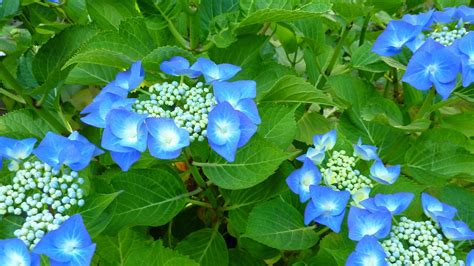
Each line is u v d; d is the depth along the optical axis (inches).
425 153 17.1
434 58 14.3
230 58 17.2
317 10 15.8
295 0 16.3
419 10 26.0
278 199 14.3
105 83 17.8
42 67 16.4
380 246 11.3
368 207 12.5
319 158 14.2
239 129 12.1
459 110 20.9
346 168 14.0
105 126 12.2
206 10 16.8
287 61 24.4
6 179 12.8
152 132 11.7
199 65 14.0
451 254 12.6
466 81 14.0
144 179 13.9
